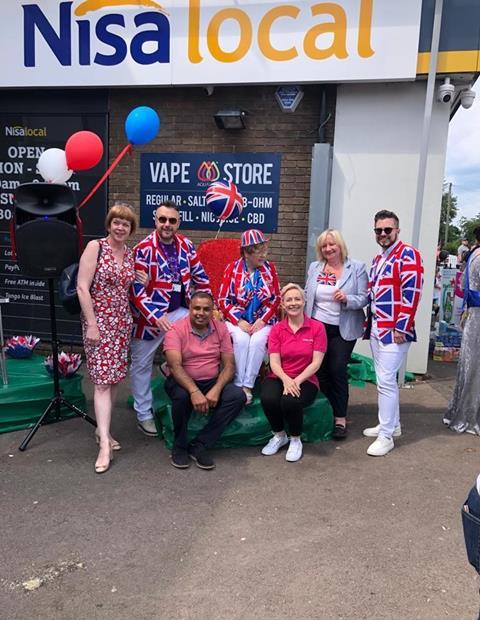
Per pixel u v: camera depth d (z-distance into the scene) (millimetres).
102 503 3279
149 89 6188
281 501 3350
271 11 5520
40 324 6762
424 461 3969
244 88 6004
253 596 2486
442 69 5367
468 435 4500
